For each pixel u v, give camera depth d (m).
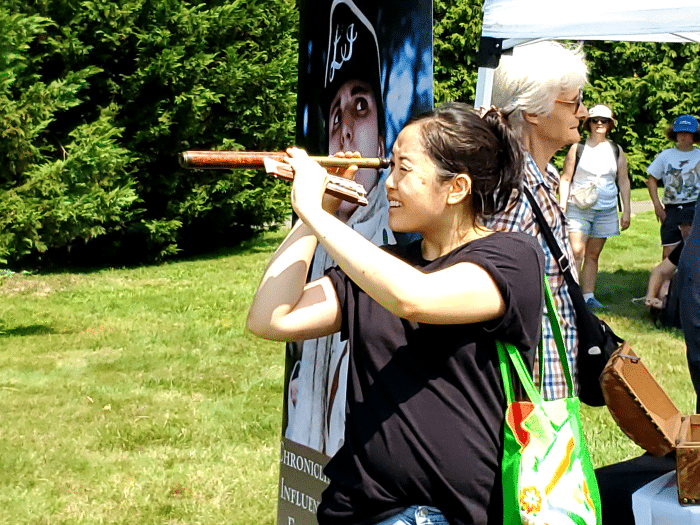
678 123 8.68
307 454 3.28
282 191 13.57
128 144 11.85
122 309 9.01
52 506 4.30
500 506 1.79
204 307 9.08
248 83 12.52
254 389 6.26
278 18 12.94
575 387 2.54
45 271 11.62
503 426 1.79
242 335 7.85
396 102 2.85
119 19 11.38
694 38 5.08
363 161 2.01
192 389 6.25
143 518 4.20
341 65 3.09
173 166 12.35
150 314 8.75
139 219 12.34
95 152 10.97
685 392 5.90
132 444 5.16
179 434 5.32
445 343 1.79
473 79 19.09
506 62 2.65
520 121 2.63
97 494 4.47
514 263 1.79
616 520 2.64
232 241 14.05
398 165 1.90
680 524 2.32
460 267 1.77
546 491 1.76
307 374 3.26
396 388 1.80
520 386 1.82
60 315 8.71
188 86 11.97
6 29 9.99
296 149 1.92
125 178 11.72
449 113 1.88
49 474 4.72
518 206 2.43
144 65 11.74
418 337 1.81
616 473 2.79
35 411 5.72
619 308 8.64
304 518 3.31
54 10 11.07
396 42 2.85
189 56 12.06
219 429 5.42
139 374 6.62
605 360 2.55
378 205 2.94
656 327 7.79
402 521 1.79
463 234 1.92
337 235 1.75
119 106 11.82
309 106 3.30
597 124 8.41
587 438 5.12
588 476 1.86
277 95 12.79
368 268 1.71
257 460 4.94
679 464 2.32
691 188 8.63
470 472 1.75
